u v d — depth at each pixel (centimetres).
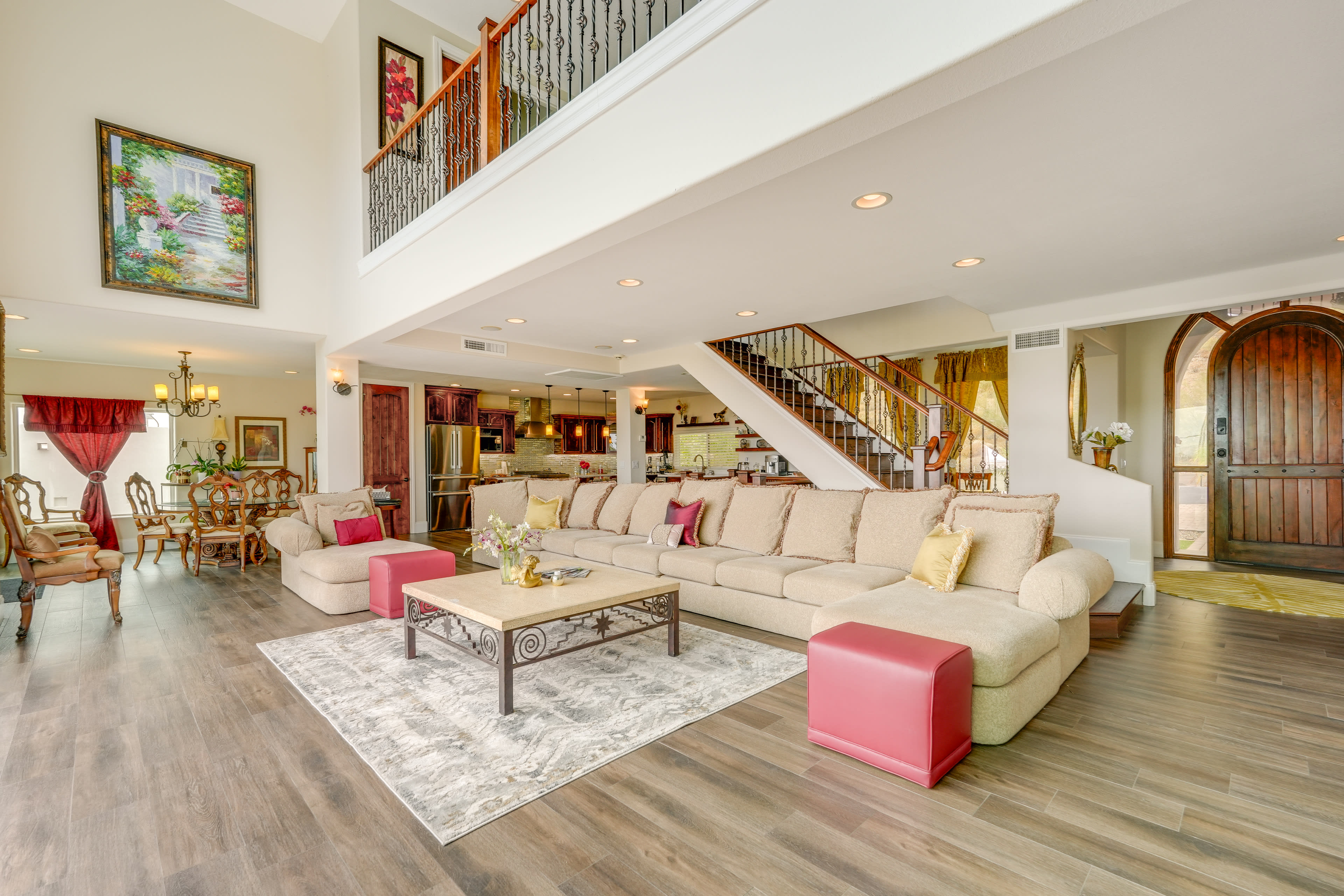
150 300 498
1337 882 161
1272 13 164
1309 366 593
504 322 566
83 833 186
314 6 571
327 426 614
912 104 186
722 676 314
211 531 613
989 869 167
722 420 1120
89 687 304
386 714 270
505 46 629
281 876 167
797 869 168
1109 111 214
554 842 181
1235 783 210
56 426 714
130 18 500
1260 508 618
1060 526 500
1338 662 330
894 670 217
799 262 387
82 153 471
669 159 249
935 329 691
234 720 266
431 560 452
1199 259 382
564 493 634
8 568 632
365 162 541
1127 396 696
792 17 206
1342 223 322
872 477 545
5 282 436
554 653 295
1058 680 282
